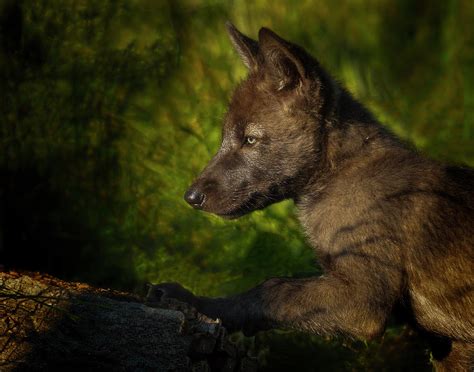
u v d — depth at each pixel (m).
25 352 6.66
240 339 10.74
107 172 12.17
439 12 11.93
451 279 8.21
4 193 11.96
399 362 10.82
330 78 8.73
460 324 8.29
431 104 11.82
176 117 12.26
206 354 7.18
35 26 12.41
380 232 8.26
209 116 12.16
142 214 12.03
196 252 11.77
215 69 12.22
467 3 11.81
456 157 11.55
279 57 8.52
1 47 12.29
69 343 6.76
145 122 12.30
